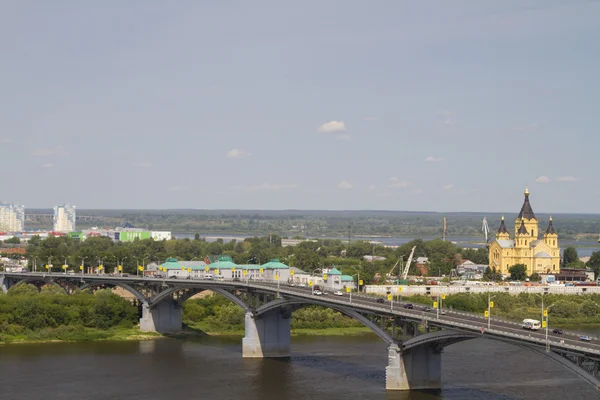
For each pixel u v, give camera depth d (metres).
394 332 167.38
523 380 173.25
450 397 158.12
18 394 164.12
